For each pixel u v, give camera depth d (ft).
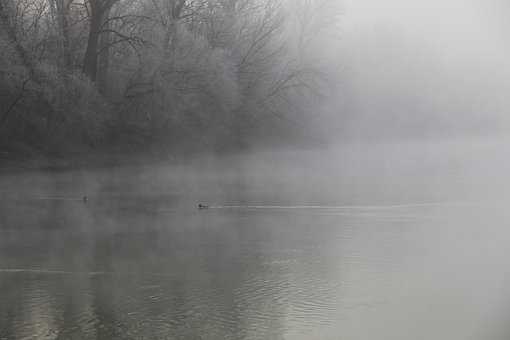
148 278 53.72
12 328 41.78
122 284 51.72
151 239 70.64
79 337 40.29
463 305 46.50
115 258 61.05
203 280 53.01
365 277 54.08
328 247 66.33
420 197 109.91
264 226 79.77
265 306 46.34
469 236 72.54
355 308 45.85
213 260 60.18
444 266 57.67
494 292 49.96
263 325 42.63
